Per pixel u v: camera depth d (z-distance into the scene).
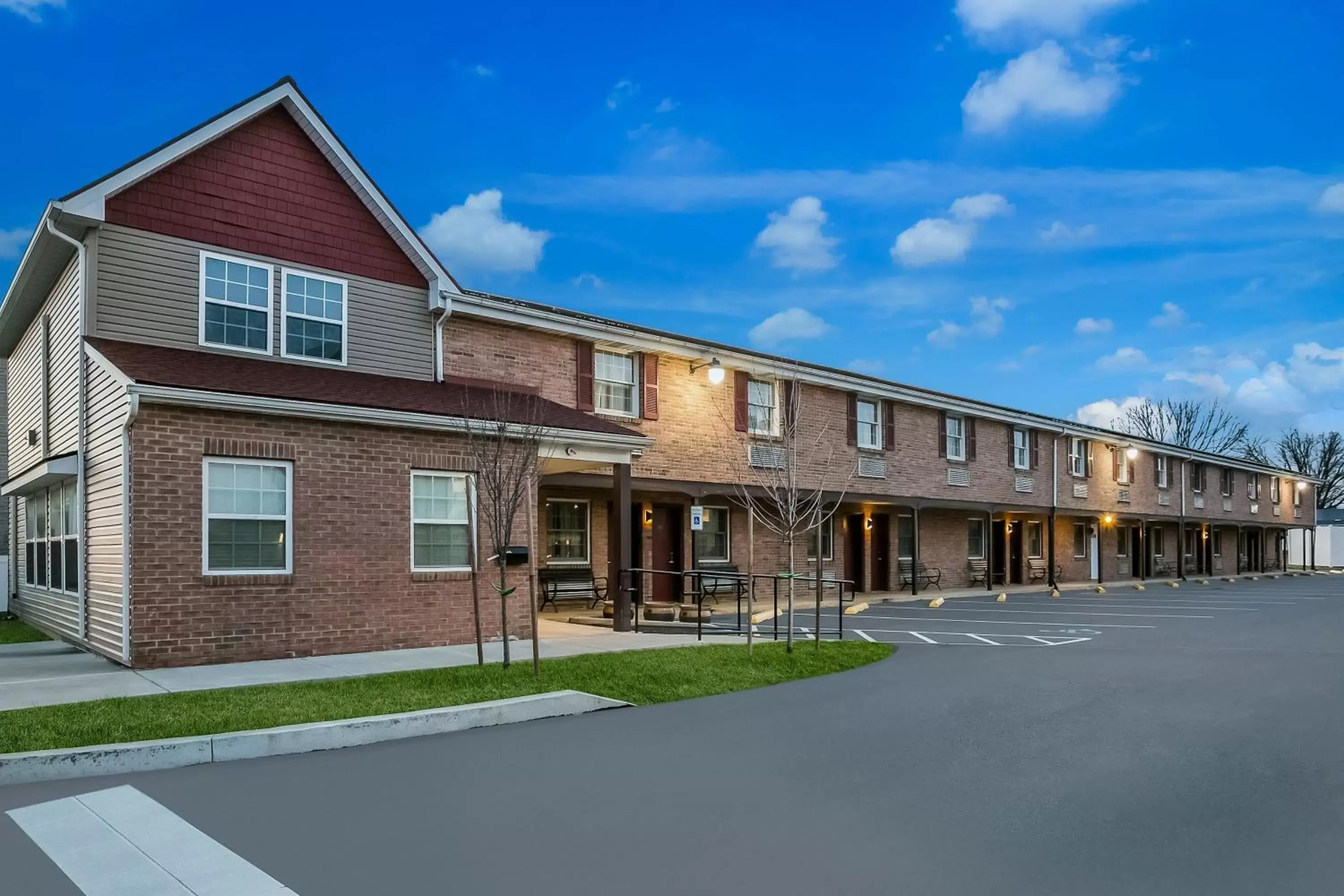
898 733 7.82
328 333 13.52
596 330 17.30
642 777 6.34
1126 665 12.14
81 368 11.93
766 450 21.23
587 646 12.52
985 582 29.48
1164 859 4.76
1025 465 31.33
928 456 26.98
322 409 11.09
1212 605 24.19
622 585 14.89
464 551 12.77
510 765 6.66
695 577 17.38
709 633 14.80
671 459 19.19
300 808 5.56
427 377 14.67
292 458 11.10
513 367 16.19
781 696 9.67
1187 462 41.75
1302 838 5.11
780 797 5.88
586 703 8.78
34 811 5.47
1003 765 6.73
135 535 9.93
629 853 4.82
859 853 4.83
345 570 11.48
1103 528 35.81
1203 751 7.19
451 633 12.48
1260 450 74.44
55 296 13.98
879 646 13.60
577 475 16.83
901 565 26.30
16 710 7.57
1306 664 12.26
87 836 5.05
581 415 15.22
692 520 19.42
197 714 7.47
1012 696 9.69
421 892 4.29
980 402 28.80
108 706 7.70
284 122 13.25
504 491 10.95
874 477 24.81
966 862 4.71
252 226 12.83
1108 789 6.09
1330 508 70.38
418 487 12.38
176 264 12.12
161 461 10.12
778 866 4.64
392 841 4.98
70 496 13.12
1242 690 10.11
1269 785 6.21
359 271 13.93
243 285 12.70
